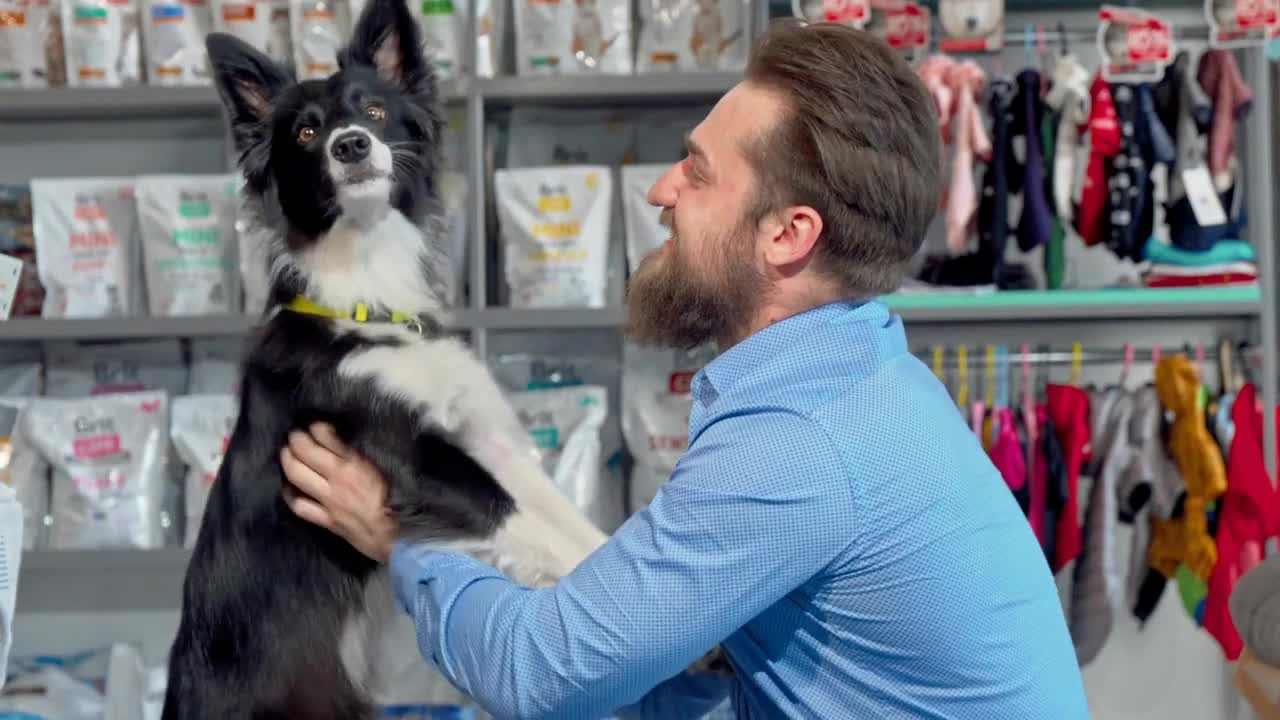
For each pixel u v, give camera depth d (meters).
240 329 2.70
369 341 1.79
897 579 1.10
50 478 2.85
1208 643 3.12
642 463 2.88
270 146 1.95
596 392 2.87
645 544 1.11
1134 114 2.76
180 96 2.74
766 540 1.07
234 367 3.03
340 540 1.75
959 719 1.12
